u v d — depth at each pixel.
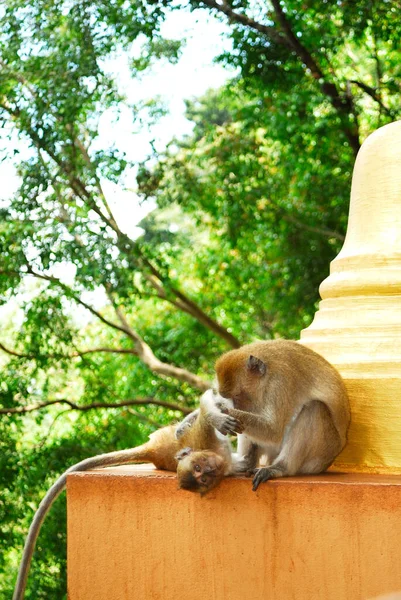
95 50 11.91
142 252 13.53
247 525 4.64
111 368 15.73
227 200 13.55
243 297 15.46
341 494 4.47
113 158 11.99
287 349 5.05
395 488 4.39
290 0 11.87
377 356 5.43
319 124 12.14
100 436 13.66
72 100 11.58
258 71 12.49
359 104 14.32
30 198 12.01
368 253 5.75
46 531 12.13
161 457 5.47
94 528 4.95
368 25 11.09
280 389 4.90
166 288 13.13
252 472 4.80
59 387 14.62
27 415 13.99
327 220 13.73
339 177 13.41
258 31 12.39
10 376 12.92
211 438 4.96
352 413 5.35
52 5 12.01
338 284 5.80
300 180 13.41
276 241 14.48
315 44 11.71
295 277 14.29
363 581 4.41
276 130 12.52
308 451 4.86
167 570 4.78
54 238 11.71
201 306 15.58
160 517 4.82
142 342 14.13
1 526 12.66
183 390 15.65
